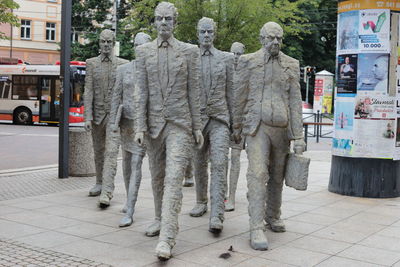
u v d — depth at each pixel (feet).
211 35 21.67
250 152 18.61
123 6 117.19
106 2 117.60
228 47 44.55
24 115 90.17
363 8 27.35
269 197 20.01
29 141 60.44
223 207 20.03
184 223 21.39
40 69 89.25
